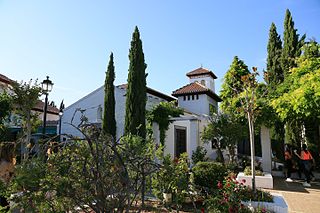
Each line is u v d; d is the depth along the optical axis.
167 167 3.91
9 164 4.93
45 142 3.52
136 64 14.66
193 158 14.96
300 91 10.45
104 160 3.23
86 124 3.72
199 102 26.36
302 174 13.87
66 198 3.15
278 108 11.77
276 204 6.33
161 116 15.20
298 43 17.50
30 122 11.21
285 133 15.71
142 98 14.38
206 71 33.25
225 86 23.08
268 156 14.10
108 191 3.19
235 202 5.62
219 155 15.97
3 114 14.97
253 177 7.73
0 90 19.42
